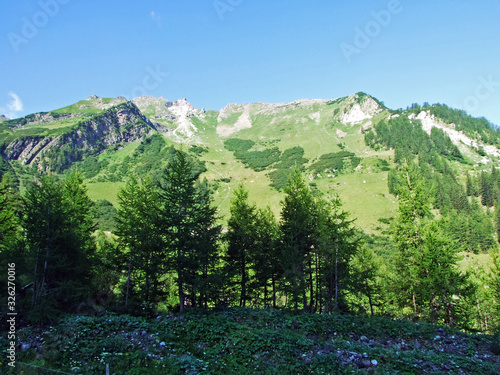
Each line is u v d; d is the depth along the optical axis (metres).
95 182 187.12
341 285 25.00
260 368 12.53
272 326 17.53
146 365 12.20
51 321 16.42
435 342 16.00
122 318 17.12
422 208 25.28
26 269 18.45
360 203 121.94
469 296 22.94
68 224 20.84
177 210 21.72
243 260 27.31
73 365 12.02
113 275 28.73
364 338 16.20
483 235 83.88
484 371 12.53
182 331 15.95
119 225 25.83
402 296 25.06
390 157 180.12
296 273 23.42
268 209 33.88
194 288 20.75
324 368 12.45
